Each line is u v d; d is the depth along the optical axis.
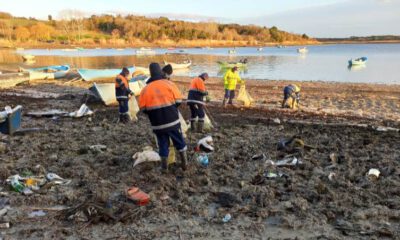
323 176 6.96
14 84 23.61
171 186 6.50
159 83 6.91
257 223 5.27
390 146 9.17
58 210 5.67
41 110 14.27
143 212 5.55
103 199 5.90
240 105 16.22
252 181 6.75
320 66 44.50
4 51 80.31
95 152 8.45
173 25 151.50
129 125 11.51
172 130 6.93
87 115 13.12
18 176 6.72
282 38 180.00
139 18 157.38
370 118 13.72
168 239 4.90
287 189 6.39
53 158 7.96
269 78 31.03
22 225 5.25
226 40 154.62
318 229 5.15
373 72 36.47
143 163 7.58
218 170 7.33
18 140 9.53
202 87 10.41
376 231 5.03
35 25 124.00
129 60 55.66
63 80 26.92
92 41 123.19
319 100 18.42
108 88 15.70
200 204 5.84
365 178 6.82
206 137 9.02
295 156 8.12
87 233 5.03
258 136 10.07
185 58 61.94
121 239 4.89
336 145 9.16
